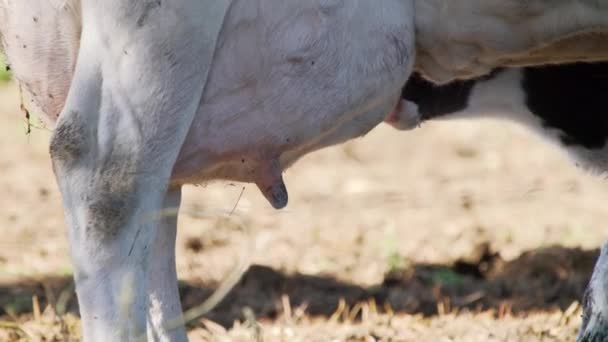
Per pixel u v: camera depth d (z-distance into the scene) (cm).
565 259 1733
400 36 1083
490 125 2909
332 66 1063
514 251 1827
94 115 1016
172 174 1073
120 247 1018
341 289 1638
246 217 2023
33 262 1761
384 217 2080
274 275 1667
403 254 1828
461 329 1391
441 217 2075
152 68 1002
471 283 1678
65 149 1018
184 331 1197
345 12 1057
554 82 1326
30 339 1324
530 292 1620
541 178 2402
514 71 1320
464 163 2583
